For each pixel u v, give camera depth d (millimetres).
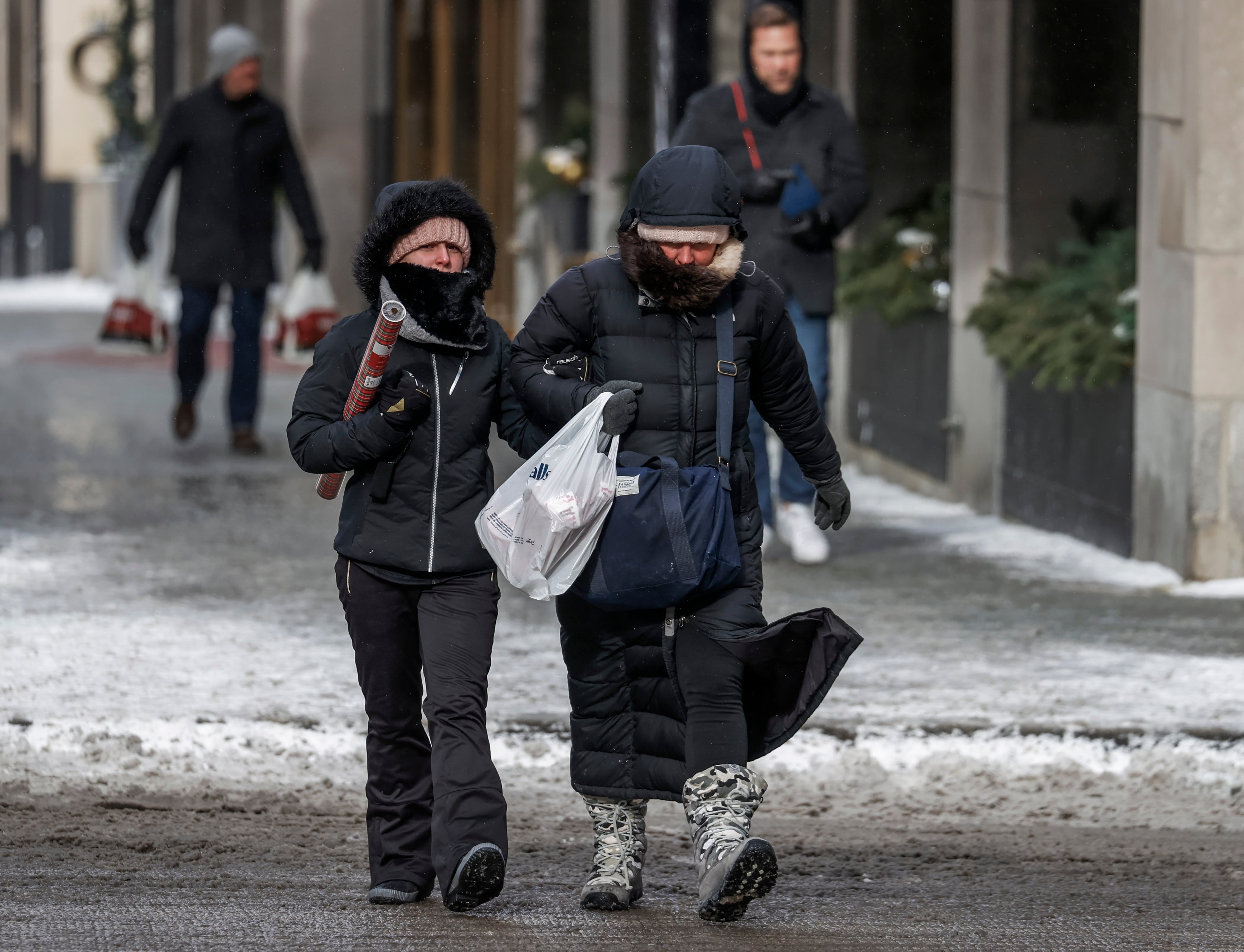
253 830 21172
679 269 17281
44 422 54250
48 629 29469
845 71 50406
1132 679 26812
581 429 17203
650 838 21734
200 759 23766
